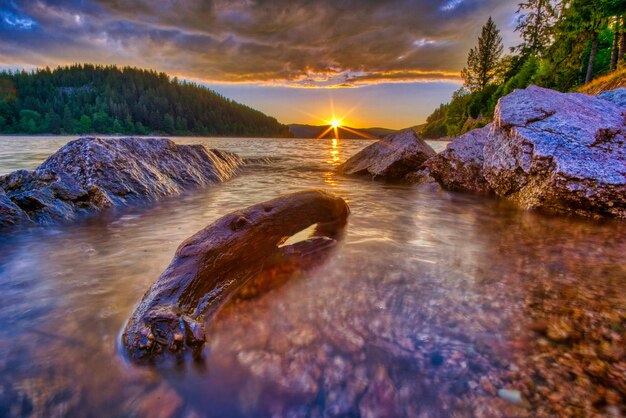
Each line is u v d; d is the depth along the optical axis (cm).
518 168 645
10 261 342
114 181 611
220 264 276
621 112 662
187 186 788
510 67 5769
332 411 160
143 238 423
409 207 629
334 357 195
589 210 529
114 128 15350
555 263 341
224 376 181
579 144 566
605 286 286
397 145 1032
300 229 372
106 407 162
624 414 153
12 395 167
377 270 321
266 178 1030
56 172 559
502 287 285
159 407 162
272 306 253
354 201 682
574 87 2897
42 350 201
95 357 195
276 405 164
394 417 157
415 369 185
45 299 262
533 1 5034
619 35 2741
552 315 238
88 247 388
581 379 175
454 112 7912
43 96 17750
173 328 205
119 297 267
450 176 838
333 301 260
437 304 255
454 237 435
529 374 179
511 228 481
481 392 168
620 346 202
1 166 1130
